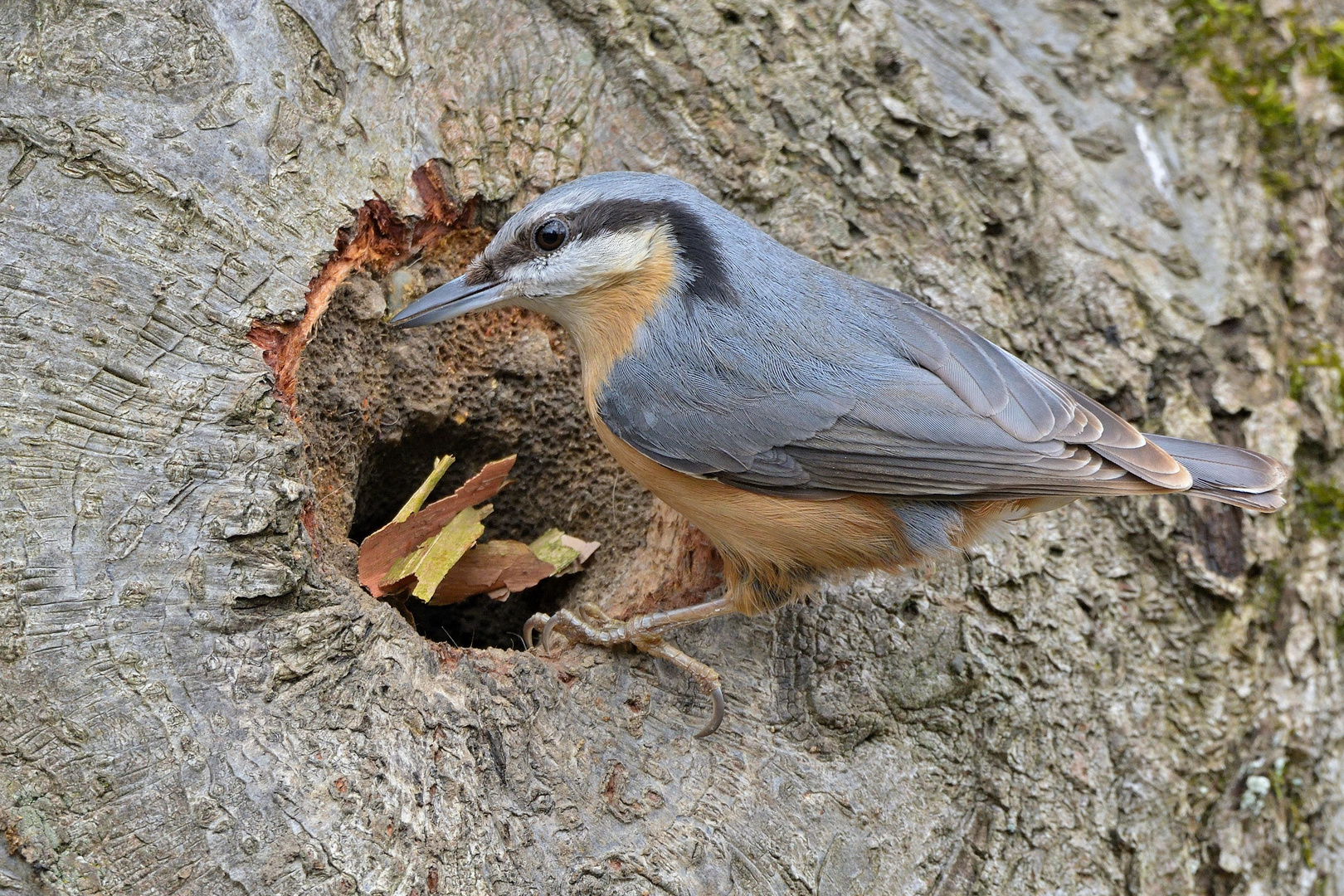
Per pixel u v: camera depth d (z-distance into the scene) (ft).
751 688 21.35
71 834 16.19
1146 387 24.59
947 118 25.31
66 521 17.34
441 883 17.39
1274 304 26.17
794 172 24.62
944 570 22.59
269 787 16.93
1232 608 23.71
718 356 21.45
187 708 17.08
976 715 21.85
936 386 20.79
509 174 23.30
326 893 16.65
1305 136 27.37
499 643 26.63
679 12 24.47
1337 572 25.26
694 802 19.90
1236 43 27.68
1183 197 26.35
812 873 19.84
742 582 22.21
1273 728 23.72
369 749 17.85
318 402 22.47
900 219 24.80
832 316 21.65
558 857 18.67
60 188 18.90
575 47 24.09
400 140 22.29
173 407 18.33
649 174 22.39
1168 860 22.21
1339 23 28.07
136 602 17.29
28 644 16.70
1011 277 25.02
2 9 19.72
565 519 26.53
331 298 21.71
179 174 19.66
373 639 18.84
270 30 21.27
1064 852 21.58
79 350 18.19
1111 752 22.44
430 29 23.07
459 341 25.03
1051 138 25.99
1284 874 23.32
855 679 21.49
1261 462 21.18
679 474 21.70
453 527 23.76
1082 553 23.39
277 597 18.04
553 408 25.88
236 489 18.10
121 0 20.26
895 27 25.76
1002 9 26.91
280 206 20.43
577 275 21.90
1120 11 27.35
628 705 20.81
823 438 20.93
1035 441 20.17
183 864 16.39
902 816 20.83
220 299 19.33
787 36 25.07
